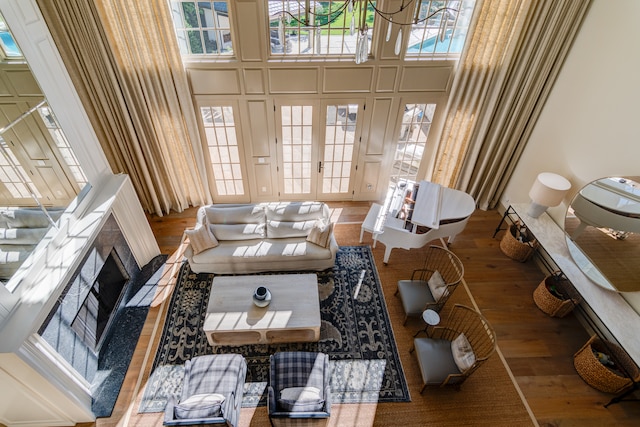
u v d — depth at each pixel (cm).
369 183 617
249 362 400
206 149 555
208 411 288
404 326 442
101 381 381
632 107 377
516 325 446
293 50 479
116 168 536
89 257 380
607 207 391
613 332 354
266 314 402
